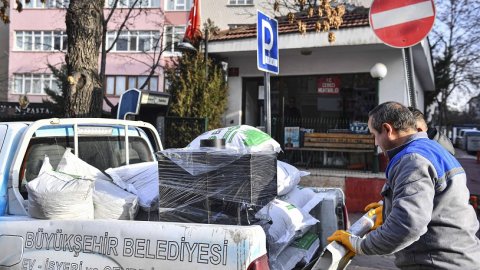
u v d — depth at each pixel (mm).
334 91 10906
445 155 2414
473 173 13383
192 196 2654
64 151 3686
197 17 10875
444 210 2355
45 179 2945
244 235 2240
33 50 35469
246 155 2562
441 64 31719
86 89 6359
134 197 3014
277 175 3066
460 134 32156
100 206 2953
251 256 2215
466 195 2426
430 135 4367
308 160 10469
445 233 2352
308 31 9695
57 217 2795
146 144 4492
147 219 3008
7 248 2879
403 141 2516
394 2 4363
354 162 10070
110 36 32375
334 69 10766
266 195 2727
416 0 4285
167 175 2732
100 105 6594
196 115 10219
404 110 2529
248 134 3189
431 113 32812
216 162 2625
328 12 6055
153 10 31031
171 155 2734
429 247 2381
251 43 10406
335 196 3779
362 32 9391
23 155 3293
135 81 32438
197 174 2656
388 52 10258
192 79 10375
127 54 32375
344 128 10625
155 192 3066
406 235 2141
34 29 35250
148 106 8102
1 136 3400
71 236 2672
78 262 2613
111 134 4133
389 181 2426
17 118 13992
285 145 10680
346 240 2426
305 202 3484
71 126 3795
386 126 2529
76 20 6359
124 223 2549
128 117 7434
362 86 10641
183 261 2328
